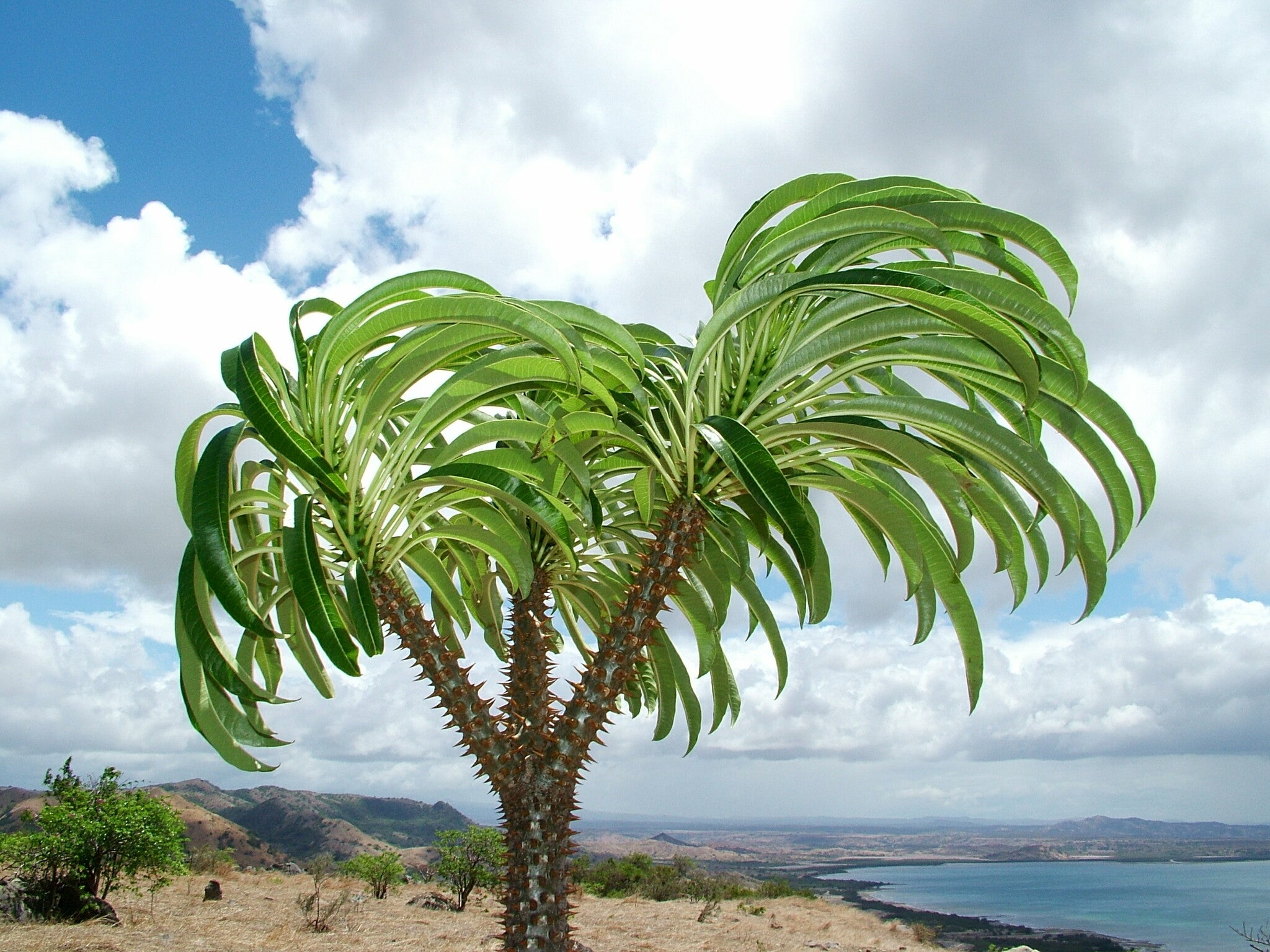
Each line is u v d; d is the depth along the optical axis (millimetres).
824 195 5168
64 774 12398
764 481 4609
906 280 4594
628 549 7230
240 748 5465
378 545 5367
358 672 4578
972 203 5105
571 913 5090
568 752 5145
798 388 5766
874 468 6172
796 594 7043
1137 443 5480
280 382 5461
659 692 7758
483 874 17047
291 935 11422
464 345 5043
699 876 26922
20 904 10977
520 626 5887
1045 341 5301
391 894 18516
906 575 6551
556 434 5473
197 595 5012
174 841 12477
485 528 5773
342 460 5371
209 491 4547
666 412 5398
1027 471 5125
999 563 6355
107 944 9461
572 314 5215
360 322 5121
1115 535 5867
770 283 4852
